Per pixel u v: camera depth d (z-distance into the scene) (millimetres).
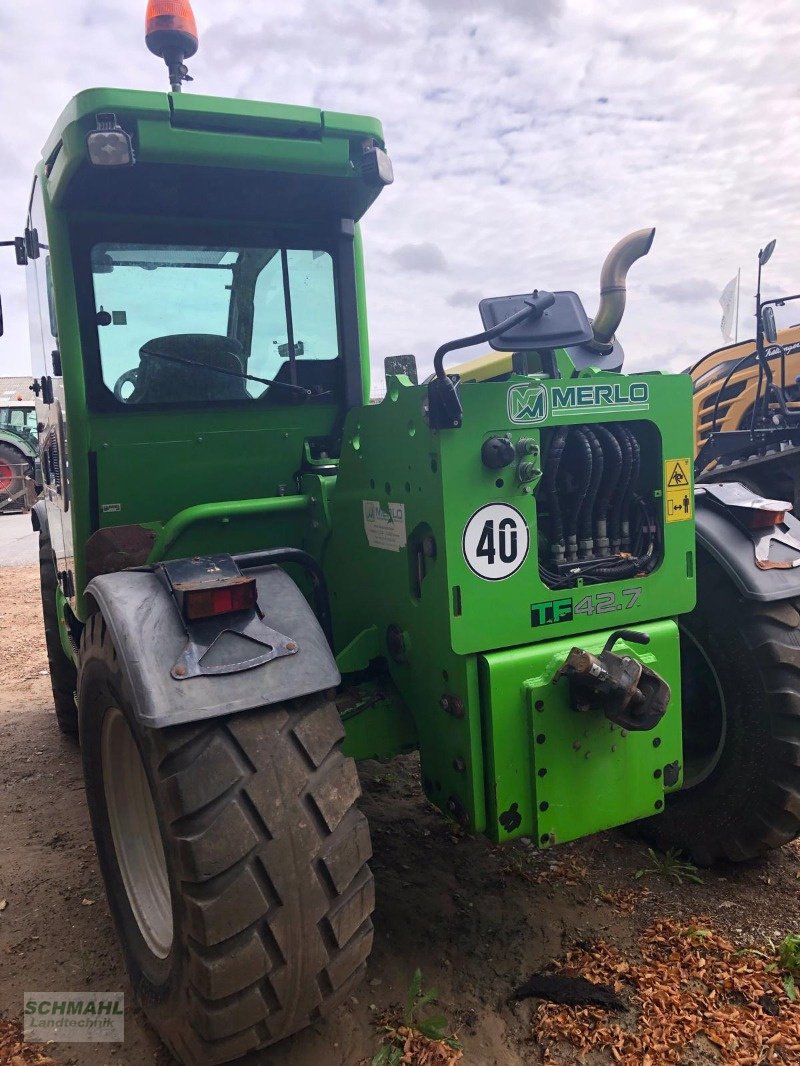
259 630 1885
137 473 2783
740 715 2641
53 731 4543
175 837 1729
